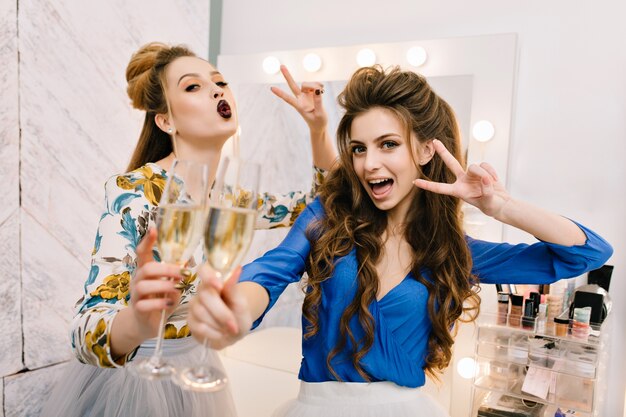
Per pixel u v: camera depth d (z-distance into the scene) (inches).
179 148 51.2
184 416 45.8
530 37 63.6
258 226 61.4
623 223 59.5
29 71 54.7
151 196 42.9
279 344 72.4
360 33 72.8
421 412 40.6
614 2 59.7
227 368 74.9
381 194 41.3
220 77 53.1
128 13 66.9
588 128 61.1
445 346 42.2
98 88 63.4
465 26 66.7
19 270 54.8
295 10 77.0
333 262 42.1
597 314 53.7
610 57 60.0
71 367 47.6
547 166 63.0
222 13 82.9
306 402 41.8
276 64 75.8
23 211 54.9
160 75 50.6
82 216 62.0
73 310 61.3
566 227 37.8
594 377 49.6
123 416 42.9
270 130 76.0
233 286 24.7
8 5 52.2
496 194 36.4
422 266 42.4
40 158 56.5
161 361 26.5
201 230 26.6
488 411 55.1
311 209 45.6
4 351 53.9
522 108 64.1
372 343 40.0
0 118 52.0
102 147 64.4
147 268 25.3
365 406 40.0
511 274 43.6
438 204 43.3
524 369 53.4
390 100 40.5
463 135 65.1
